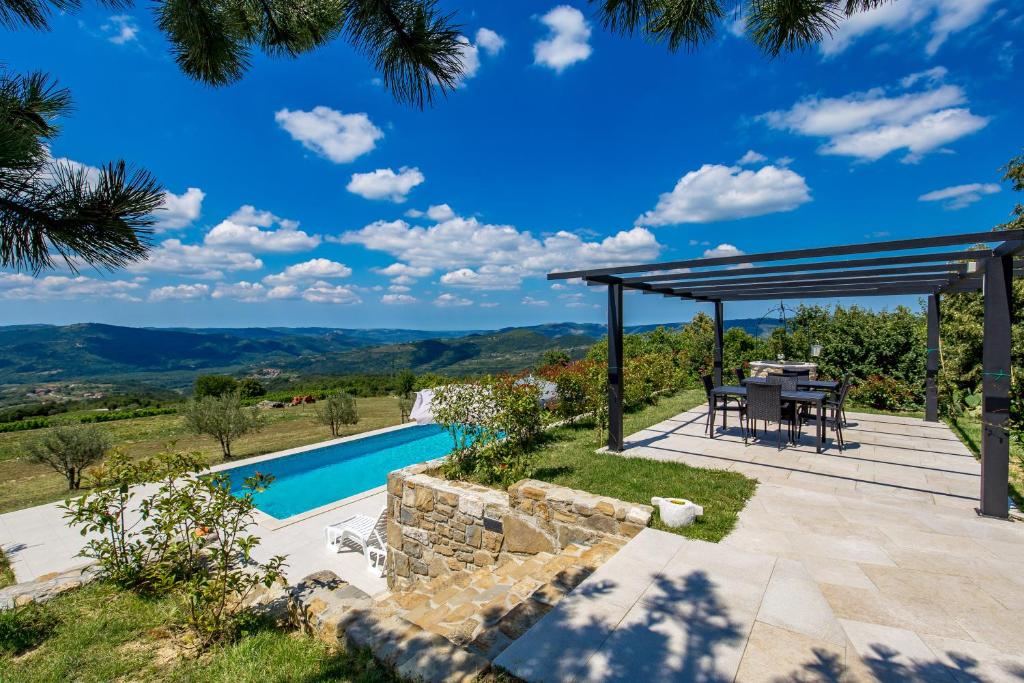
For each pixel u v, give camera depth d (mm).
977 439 7609
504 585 3535
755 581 2967
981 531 4086
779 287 9133
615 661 2219
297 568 6113
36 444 9742
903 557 3600
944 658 2359
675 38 2254
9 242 1351
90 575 4293
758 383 7293
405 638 2627
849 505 4758
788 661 2195
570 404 9406
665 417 10008
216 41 2201
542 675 2152
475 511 4984
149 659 2941
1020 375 5297
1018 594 3029
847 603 2943
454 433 6746
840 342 12070
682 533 4121
